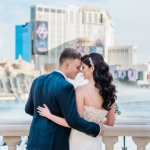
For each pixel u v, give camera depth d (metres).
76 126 2.54
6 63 106.62
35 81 2.75
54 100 2.54
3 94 92.38
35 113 2.66
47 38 129.88
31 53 127.12
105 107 2.71
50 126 2.57
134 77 110.44
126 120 3.31
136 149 3.35
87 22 137.88
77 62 2.69
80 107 2.69
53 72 2.68
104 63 2.72
